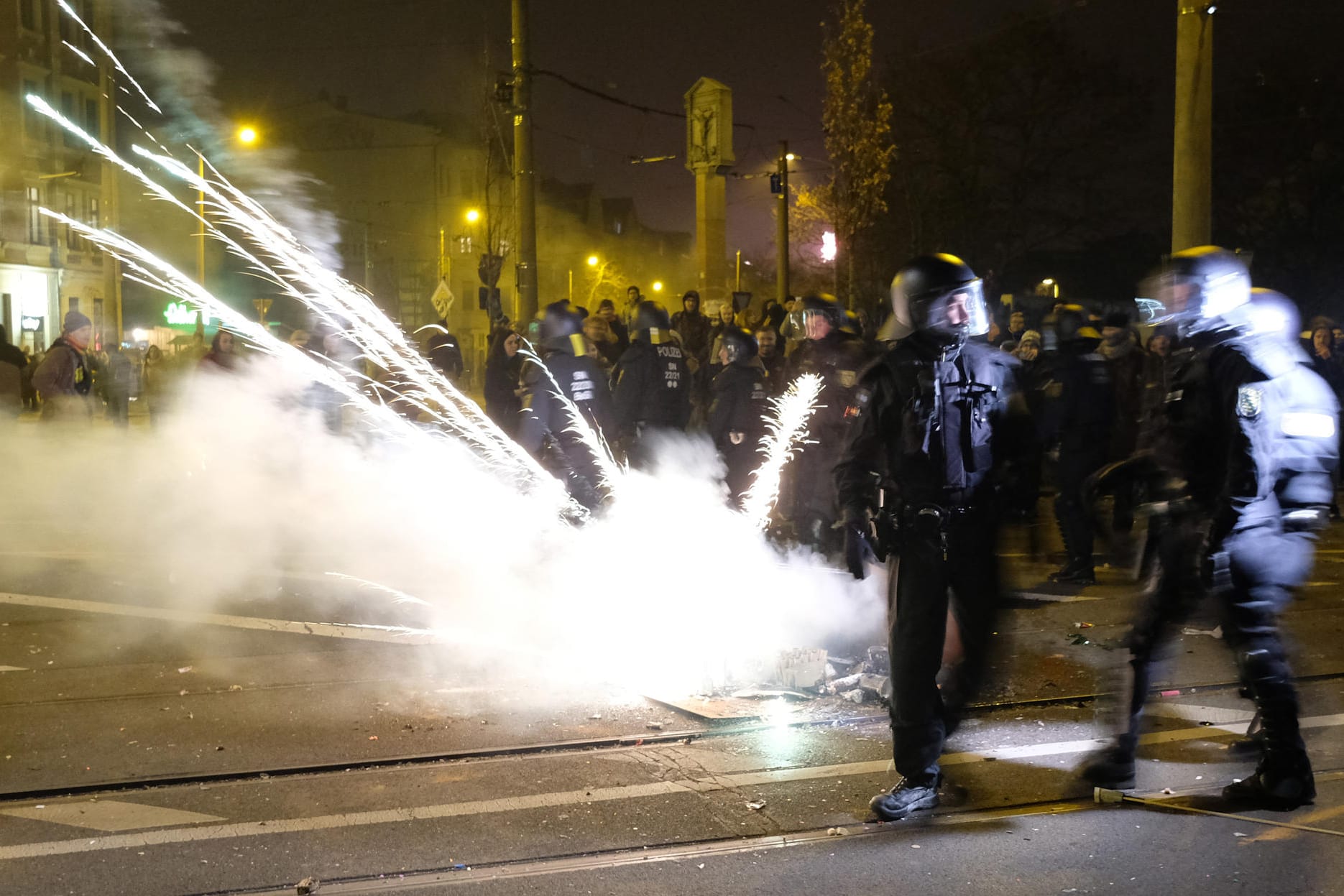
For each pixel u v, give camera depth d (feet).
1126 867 13.12
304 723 18.71
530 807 15.20
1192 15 46.06
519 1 57.31
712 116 89.61
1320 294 135.44
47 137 160.86
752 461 32.76
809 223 120.16
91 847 14.07
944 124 134.31
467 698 19.99
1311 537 14.48
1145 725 18.11
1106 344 33.14
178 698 20.15
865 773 16.28
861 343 26.30
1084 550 29.81
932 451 14.43
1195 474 14.49
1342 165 130.52
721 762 16.85
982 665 15.19
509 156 99.66
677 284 356.18
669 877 13.07
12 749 17.56
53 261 161.58
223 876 13.28
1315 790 14.83
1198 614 15.76
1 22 151.84
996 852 13.58
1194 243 46.62
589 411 32.01
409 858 13.69
